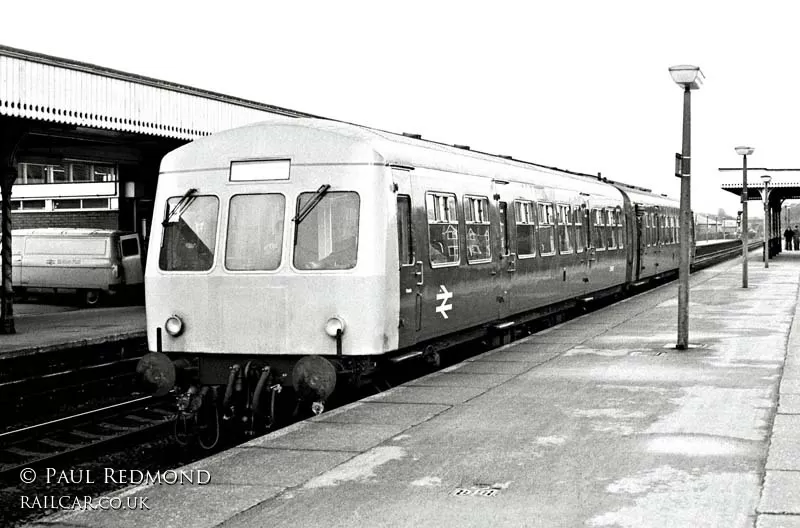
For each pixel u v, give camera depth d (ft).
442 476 22.50
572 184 63.36
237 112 67.26
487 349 52.34
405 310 35.27
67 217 94.84
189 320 34.45
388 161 33.88
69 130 61.46
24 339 53.47
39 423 42.39
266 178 33.83
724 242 195.72
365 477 22.54
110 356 55.93
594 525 18.49
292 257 33.19
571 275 61.36
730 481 21.39
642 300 77.71
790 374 37.11
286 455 24.84
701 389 33.94
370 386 38.14
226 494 21.24
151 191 81.41
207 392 33.94
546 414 29.84
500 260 47.01
